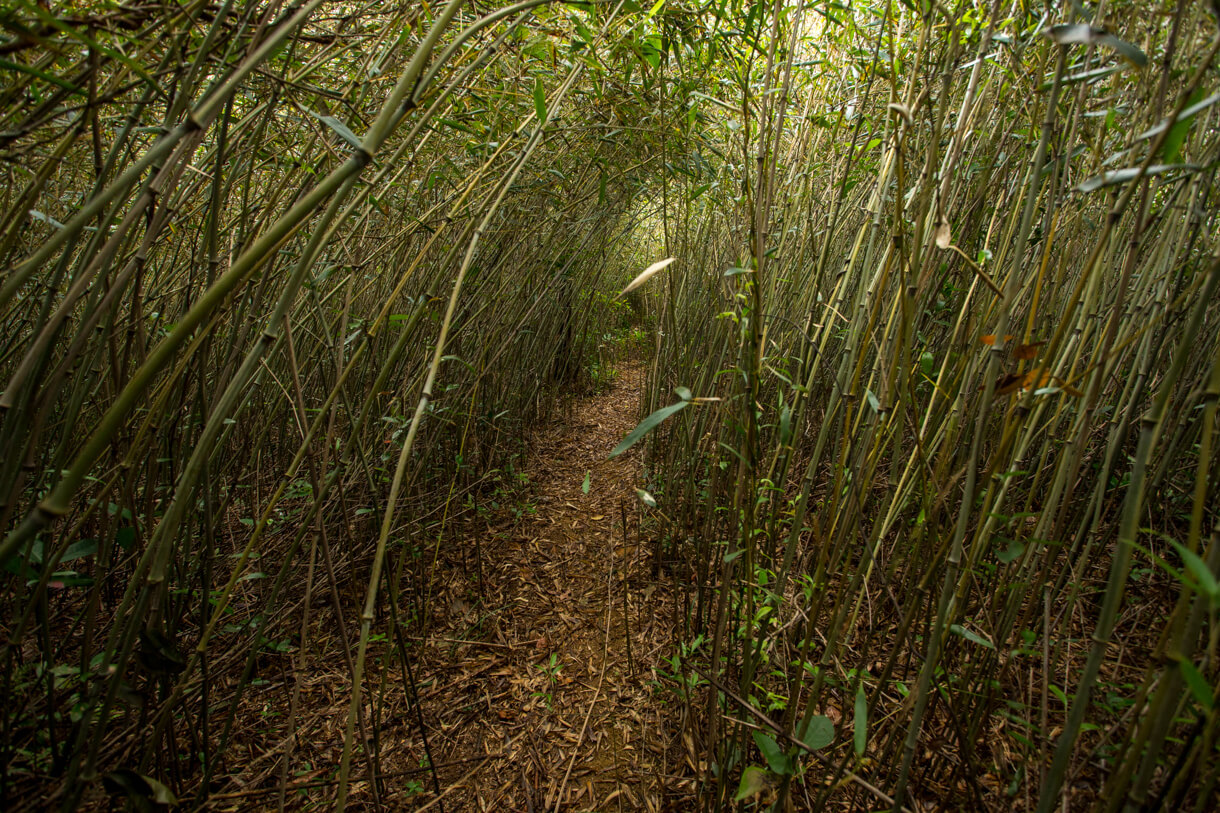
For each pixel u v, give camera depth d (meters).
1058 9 1.00
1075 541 1.20
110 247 0.81
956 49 1.21
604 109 2.09
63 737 1.26
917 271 0.93
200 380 1.16
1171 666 0.61
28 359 0.78
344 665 1.81
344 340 1.33
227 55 0.86
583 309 4.61
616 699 1.72
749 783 0.85
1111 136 1.21
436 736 1.59
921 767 1.24
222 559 1.85
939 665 1.08
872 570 1.72
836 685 1.26
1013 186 1.39
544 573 2.42
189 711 1.30
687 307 2.71
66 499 0.67
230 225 1.48
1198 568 0.47
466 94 1.55
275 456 2.33
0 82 0.92
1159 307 1.01
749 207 1.05
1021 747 1.25
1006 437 0.77
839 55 1.95
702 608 1.75
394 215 2.19
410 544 2.24
